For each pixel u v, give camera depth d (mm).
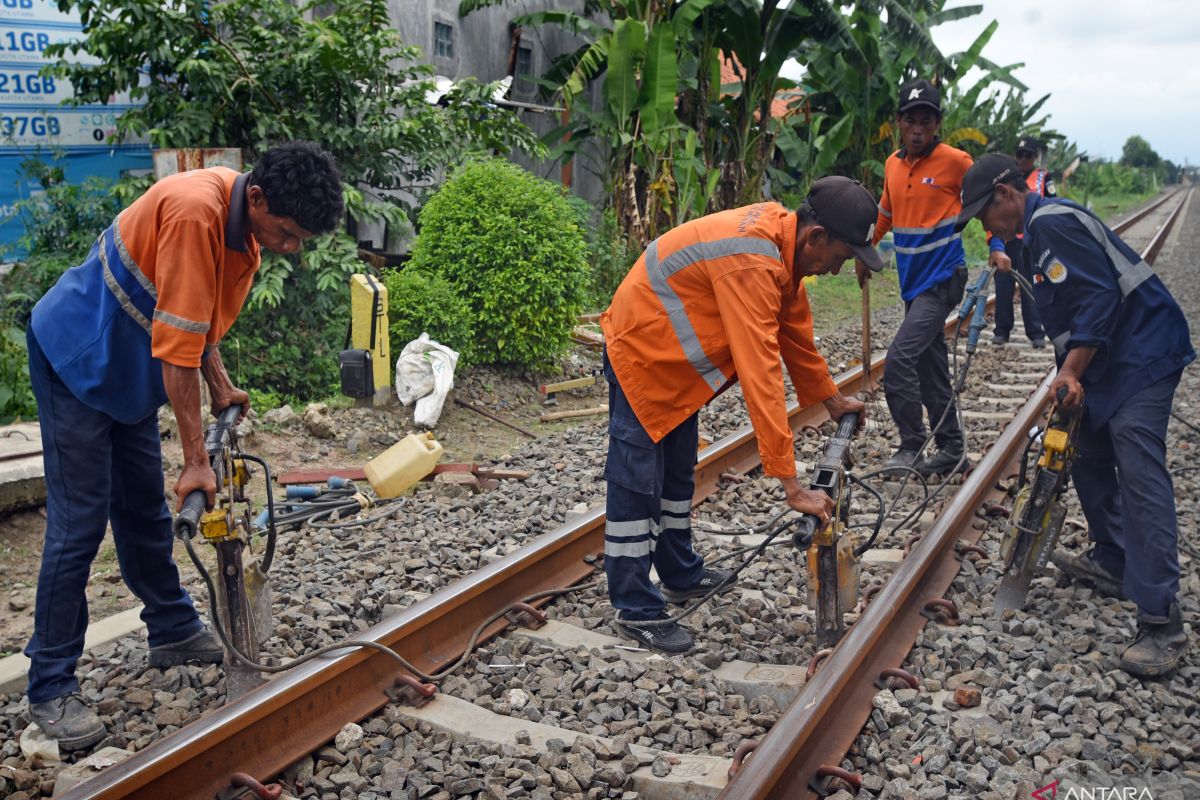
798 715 2783
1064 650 3586
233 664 3176
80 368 2953
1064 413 3695
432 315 7648
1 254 7910
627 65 12641
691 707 3238
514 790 2729
